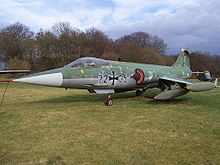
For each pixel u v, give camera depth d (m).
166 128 8.00
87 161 5.43
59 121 8.88
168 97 12.76
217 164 5.30
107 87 12.45
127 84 13.18
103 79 12.22
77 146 6.32
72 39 54.94
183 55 18.59
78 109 11.08
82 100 13.83
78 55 54.72
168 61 58.66
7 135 7.20
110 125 8.36
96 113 10.23
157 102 13.05
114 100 13.82
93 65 12.16
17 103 12.95
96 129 7.87
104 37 61.41
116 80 12.65
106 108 11.35
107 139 6.88
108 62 12.88
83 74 11.71
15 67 45.72
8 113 10.24
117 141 6.71
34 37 58.44
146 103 12.73
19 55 55.94
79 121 8.89
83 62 11.99
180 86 14.14
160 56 58.00
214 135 7.26
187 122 8.77
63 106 11.83
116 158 5.58
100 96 15.36
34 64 55.19
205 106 11.87
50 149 6.11
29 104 12.55
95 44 59.62
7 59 55.41
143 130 7.77
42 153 5.86
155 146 6.33
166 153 5.87
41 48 54.25
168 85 15.12
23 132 7.50
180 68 17.88
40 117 9.49
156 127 8.12
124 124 8.49
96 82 12.05
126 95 15.83
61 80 11.24
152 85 14.68
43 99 14.38
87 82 11.82
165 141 6.72
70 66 11.77
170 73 16.02
